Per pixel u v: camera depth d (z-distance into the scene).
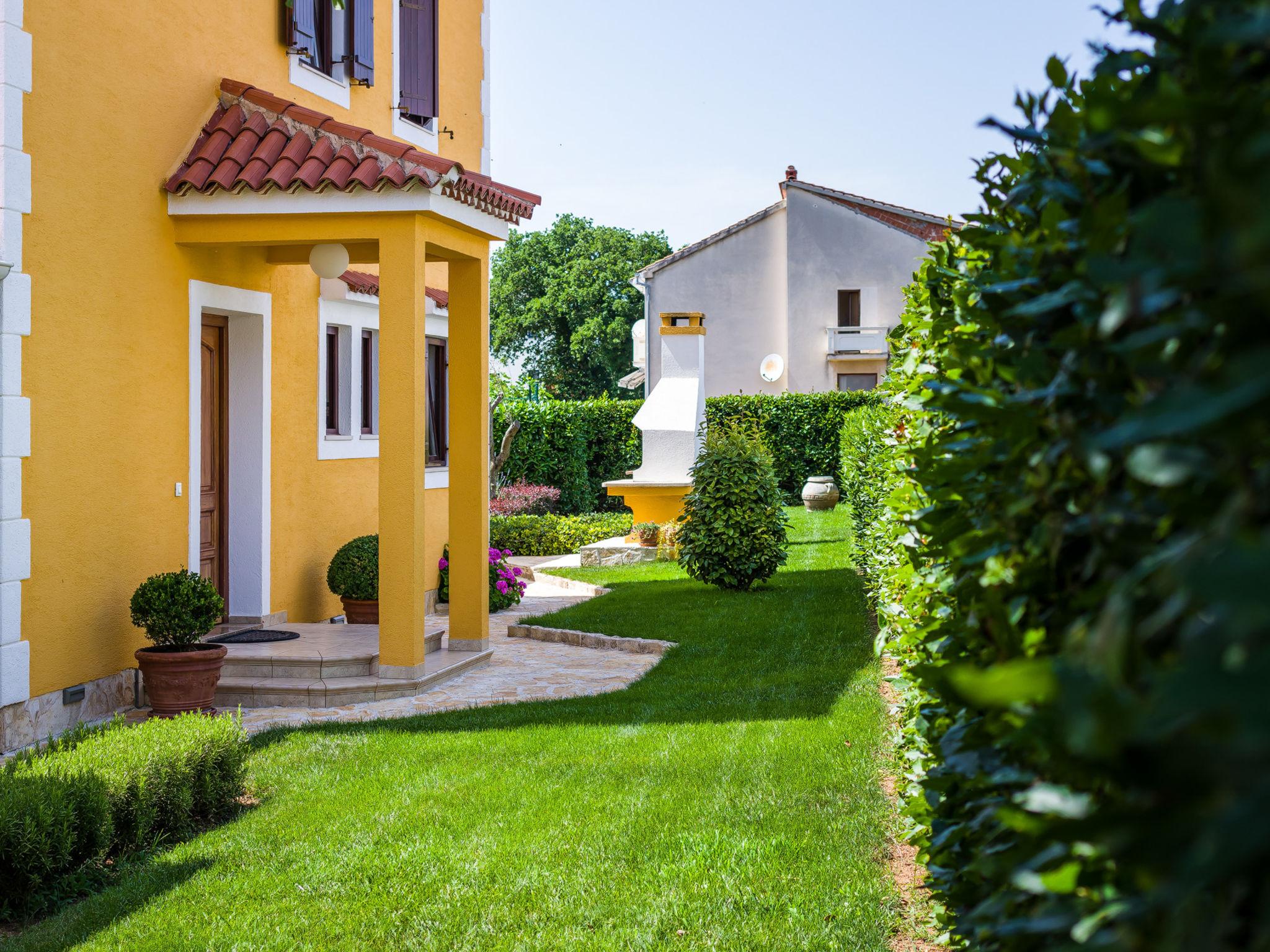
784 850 5.06
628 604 13.17
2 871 4.74
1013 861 1.45
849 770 6.21
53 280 7.61
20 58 7.22
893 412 8.38
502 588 13.71
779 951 4.07
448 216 9.09
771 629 11.09
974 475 1.97
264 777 6.61
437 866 5.07
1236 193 0.72
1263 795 0.68
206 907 4.68
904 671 3.57
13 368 7.19
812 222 32.12
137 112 8.55
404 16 13.06
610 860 5.07
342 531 12.12
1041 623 1.72
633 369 52.41
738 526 13.70
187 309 9.26
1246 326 0.88
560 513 26.92
